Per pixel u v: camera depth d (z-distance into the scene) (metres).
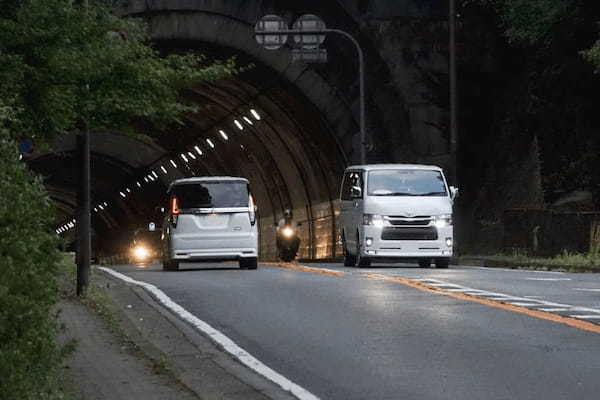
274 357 28.36
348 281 52.03
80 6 36.78
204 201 70.75
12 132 34.81
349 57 109.19
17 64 34.59
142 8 103.19
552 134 93.75
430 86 108.94
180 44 106.50
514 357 26.91
